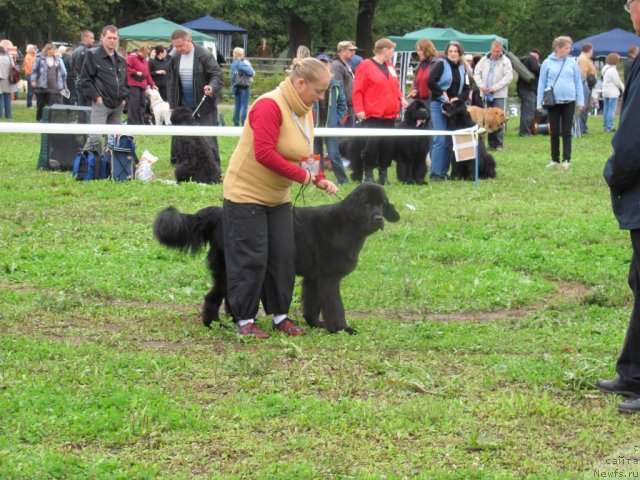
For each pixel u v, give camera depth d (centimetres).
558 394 515
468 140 1330
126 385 507
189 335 626
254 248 606
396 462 415
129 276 788
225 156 1734
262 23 5550
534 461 417
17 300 704
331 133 1112
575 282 812
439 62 1395
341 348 595
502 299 738
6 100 2495
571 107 1571
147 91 1983
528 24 5747
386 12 4809
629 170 469
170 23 3647
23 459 405
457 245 923
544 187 1365
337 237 619
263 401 488
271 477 395
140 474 396
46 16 4762
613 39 3684
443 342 611
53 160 1457
